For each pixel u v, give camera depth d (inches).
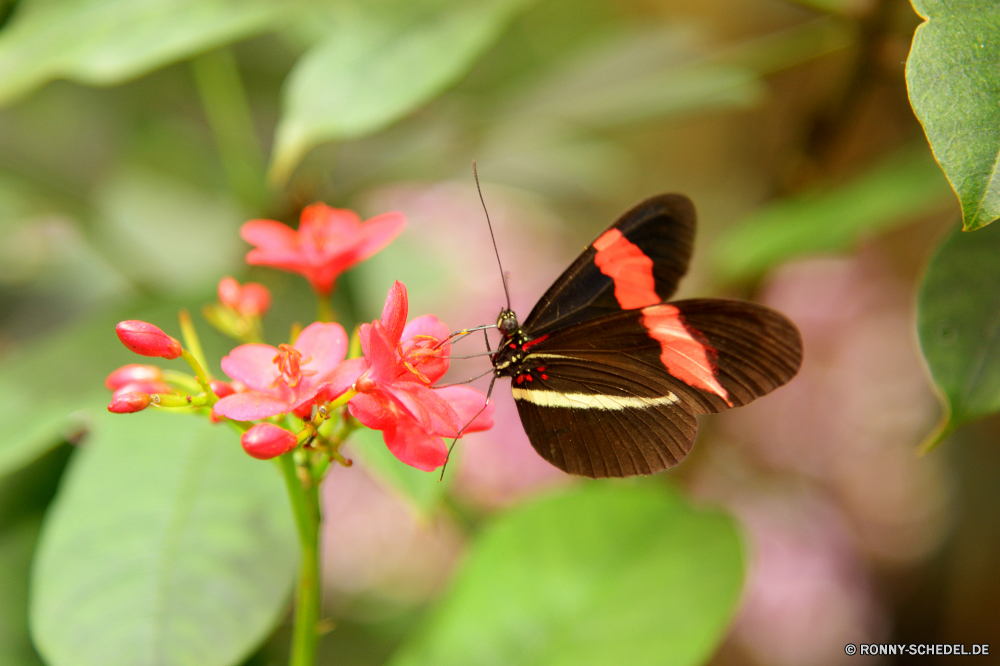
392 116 12.8
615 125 14.6
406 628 14.7
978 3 11.5
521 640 12.9
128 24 13.2
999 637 17.0
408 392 11.9
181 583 12.4
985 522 16.8
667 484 15.2
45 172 14.8
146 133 15.1
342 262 13.0
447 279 15.9
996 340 12.0
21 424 13.0
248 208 14.8
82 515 12.6
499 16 13.0
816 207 13.6
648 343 12.6
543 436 12.8
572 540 13.2
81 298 15.2
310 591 12.1
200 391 12.4
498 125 14.8
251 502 12.6
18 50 13.2
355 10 13.0
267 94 15.3
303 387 12.0
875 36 13.9
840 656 19.5
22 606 13.0
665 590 13.0
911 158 13.6
